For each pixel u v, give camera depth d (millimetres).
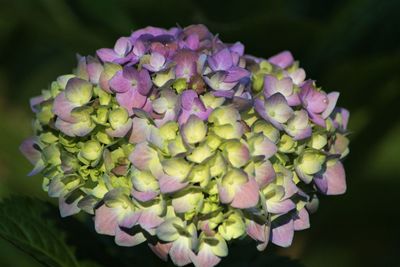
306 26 900
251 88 656
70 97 645
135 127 626
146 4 943
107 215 636
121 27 1002
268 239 625
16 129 988
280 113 634
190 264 672
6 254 796
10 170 920
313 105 657
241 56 665
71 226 724
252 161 615
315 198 665
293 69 697
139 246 714
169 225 615
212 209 612
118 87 630
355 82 970
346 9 961
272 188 624
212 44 669
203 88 628
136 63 646
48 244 709
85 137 644
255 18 889
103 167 635
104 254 721
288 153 643
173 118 618
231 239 636
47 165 663
